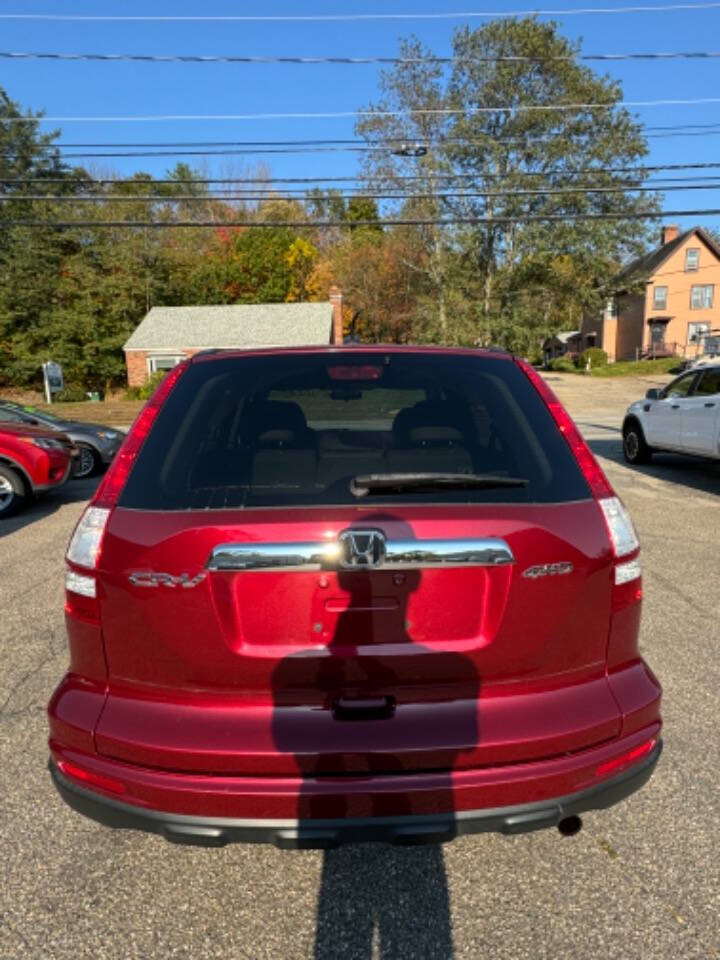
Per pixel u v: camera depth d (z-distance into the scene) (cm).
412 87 3070
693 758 274
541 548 178
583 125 3178
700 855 222
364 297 4212
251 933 195
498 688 182
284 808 170
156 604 174
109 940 192
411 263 3525
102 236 3831
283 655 175
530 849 227
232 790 170
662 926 195
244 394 230
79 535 186
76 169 4169
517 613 178
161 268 3947
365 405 226
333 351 242
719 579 504
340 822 172
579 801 181
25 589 496
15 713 315
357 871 219
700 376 970
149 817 175
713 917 198
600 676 191
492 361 242
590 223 3183
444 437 213
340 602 175
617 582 190
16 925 197
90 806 181
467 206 3181
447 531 174
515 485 188
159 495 183
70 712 184
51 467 765
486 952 187
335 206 5503
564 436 206
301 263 4744
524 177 3103
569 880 213
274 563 171
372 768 173
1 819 243
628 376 3988
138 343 3197
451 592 177
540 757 178
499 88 3078
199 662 175
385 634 176
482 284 3306
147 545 174
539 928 195
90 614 182
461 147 3067
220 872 218
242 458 194
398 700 179
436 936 193
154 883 214
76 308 3559
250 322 3319
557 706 182
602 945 189
